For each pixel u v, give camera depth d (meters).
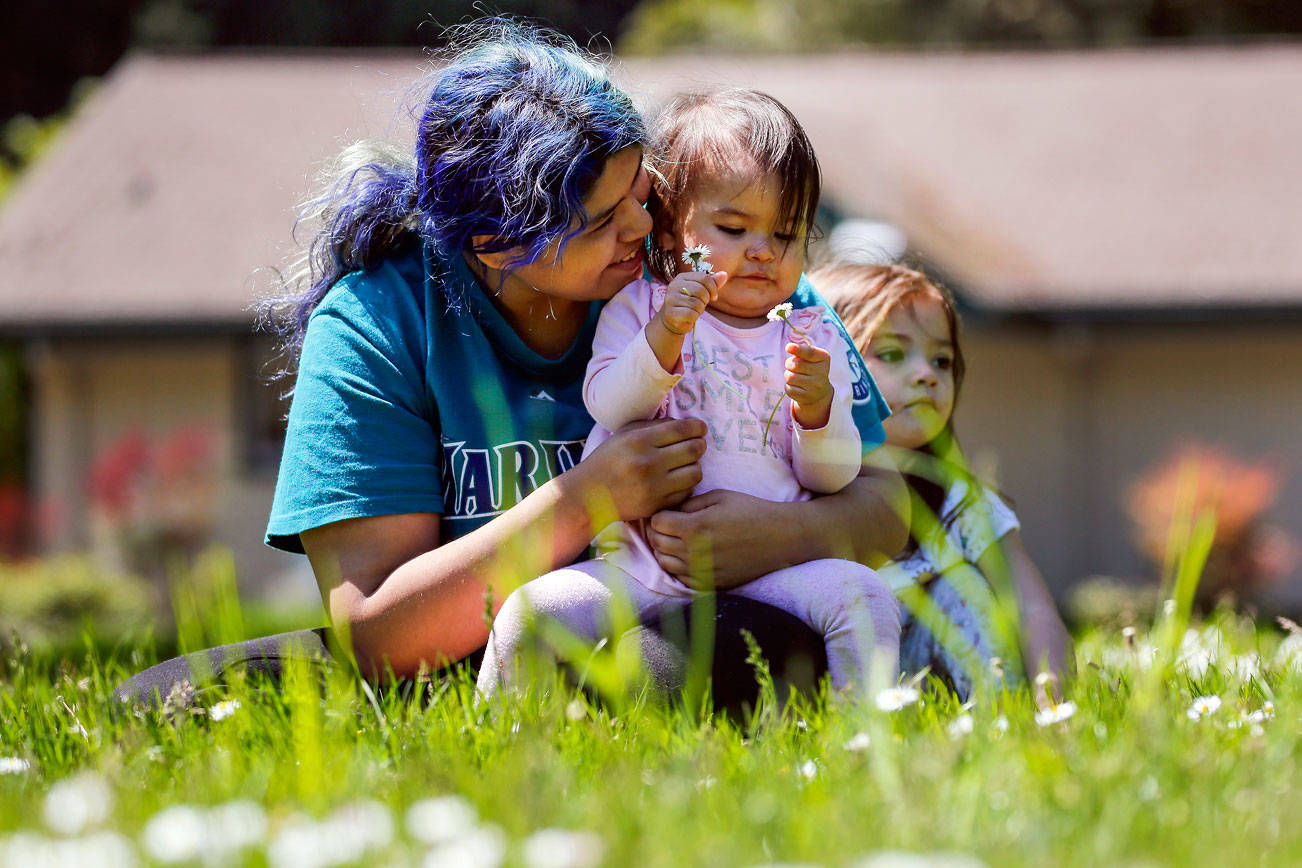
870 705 2.09
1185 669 2.75
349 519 2.65
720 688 2.40
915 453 3.36
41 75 29.97
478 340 2.81
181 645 2.93
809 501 2.69
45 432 14.10
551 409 2.83
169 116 16.25
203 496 13.39
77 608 11.98
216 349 13.93
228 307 13.38
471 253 2.78
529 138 2.57
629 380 2.58
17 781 2.09
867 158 14.34
